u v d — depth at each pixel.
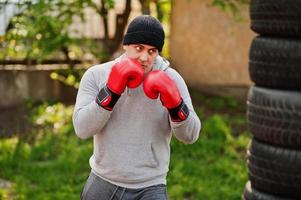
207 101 9.51
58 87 9.54
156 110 3.30
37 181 6.25
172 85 3.18
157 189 3.37
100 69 3.40
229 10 8.76
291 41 3.62
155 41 3.21
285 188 3.79
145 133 3.30
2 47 8.84
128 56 3.28
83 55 9.57
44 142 7.33
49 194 5.81
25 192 5.84
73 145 7.23
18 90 9.23
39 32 7.89
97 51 9.02
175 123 3.24
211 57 9.88
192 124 3.29
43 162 6.90
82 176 6.30
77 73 9.48
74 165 6.58
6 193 5.91
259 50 3.75
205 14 9.88
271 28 3.67
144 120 3.29
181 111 3.20
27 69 9.29
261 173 3.86
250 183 4.01
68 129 7.79
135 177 3.32
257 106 3.79
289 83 3.65
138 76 3.12
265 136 3.78
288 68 3.63
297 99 3.64
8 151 7.07
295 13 3.56
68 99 9.60
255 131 3.84
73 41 8.39
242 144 7.30
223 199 5.79
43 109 8.90
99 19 10.13
